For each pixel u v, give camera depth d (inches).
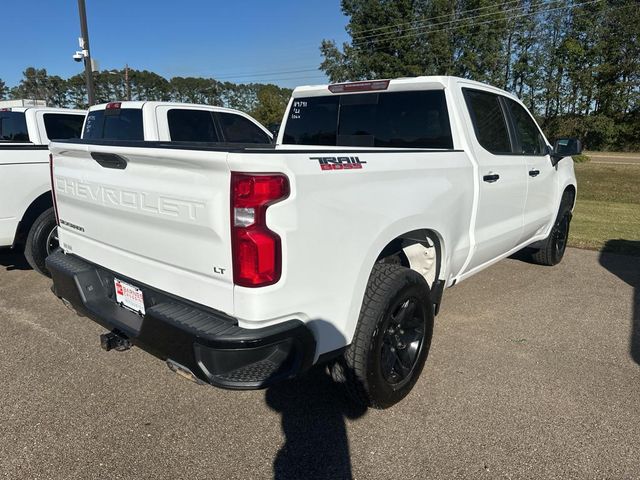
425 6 1787.6
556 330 162.4
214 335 80.5
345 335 96.5
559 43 1863.9
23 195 188.2
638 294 199.5
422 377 131.0
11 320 167.5
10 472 95.0
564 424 110.7
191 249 87.4
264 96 2073.1
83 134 291.9
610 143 1915.6
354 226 93.5
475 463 98.2
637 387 126.9
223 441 105.0
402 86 147.6
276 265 80.7
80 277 111.8
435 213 118.8
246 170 77.4
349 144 163.9
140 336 92.6
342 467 97.3
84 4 651.5
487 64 1781.5
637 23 1779.0
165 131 259.8
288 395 122.3
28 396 121.0
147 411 115.4
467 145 139.5
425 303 117.9
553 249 230.5
